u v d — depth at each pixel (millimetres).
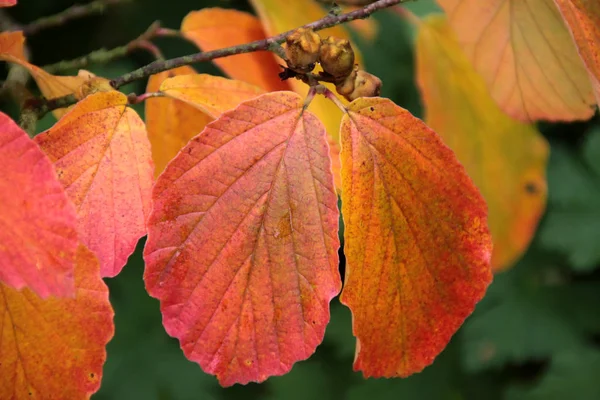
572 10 614
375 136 591
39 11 1486
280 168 586
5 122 544
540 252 1599
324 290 589
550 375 1507
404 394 1554
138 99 608
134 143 600
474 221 597
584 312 1556
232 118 585
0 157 542
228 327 586
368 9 625
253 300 587
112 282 1485
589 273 1586
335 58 599
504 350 1533
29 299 573
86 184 592
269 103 588
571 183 1555
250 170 585
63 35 1504
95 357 580
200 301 584
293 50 599
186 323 583
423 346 602
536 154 778
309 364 1601
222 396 1568
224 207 584
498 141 775
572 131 1645
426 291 598
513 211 784
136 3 1489
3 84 680
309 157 588
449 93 771
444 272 598
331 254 588
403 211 593
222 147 584
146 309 1503
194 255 583
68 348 578
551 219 1544
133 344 1493
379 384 1558
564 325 1541
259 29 709
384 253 593
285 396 1565
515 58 701
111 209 593
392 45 1478
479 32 699
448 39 763
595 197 1537
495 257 790
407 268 595
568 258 1567
